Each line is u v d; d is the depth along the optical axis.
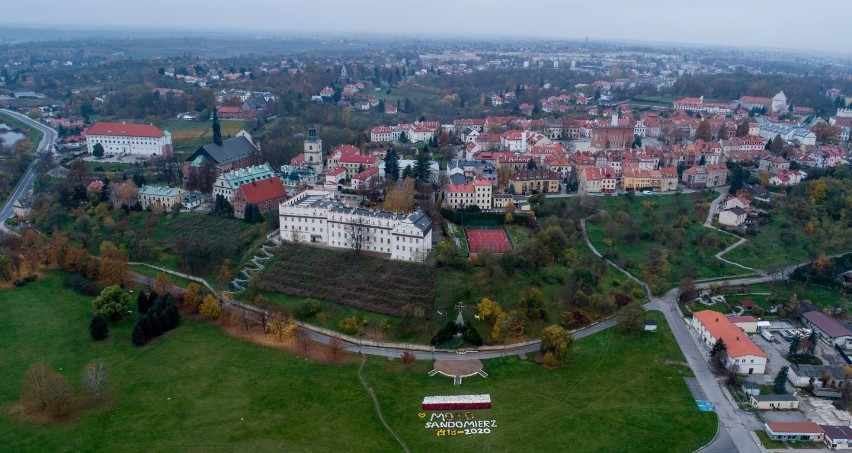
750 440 177.50
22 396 193.38
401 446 173.50
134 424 182.50
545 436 177.88
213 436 177.00
